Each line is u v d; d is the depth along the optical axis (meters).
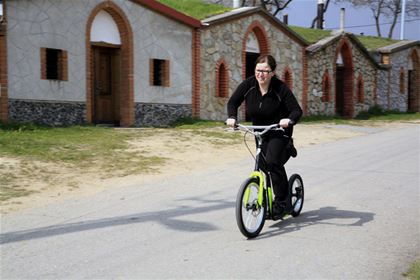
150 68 17.95
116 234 6.03
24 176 9.39
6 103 14.07
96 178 9.66
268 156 6.13
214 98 20.33
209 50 20.05
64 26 15.42
